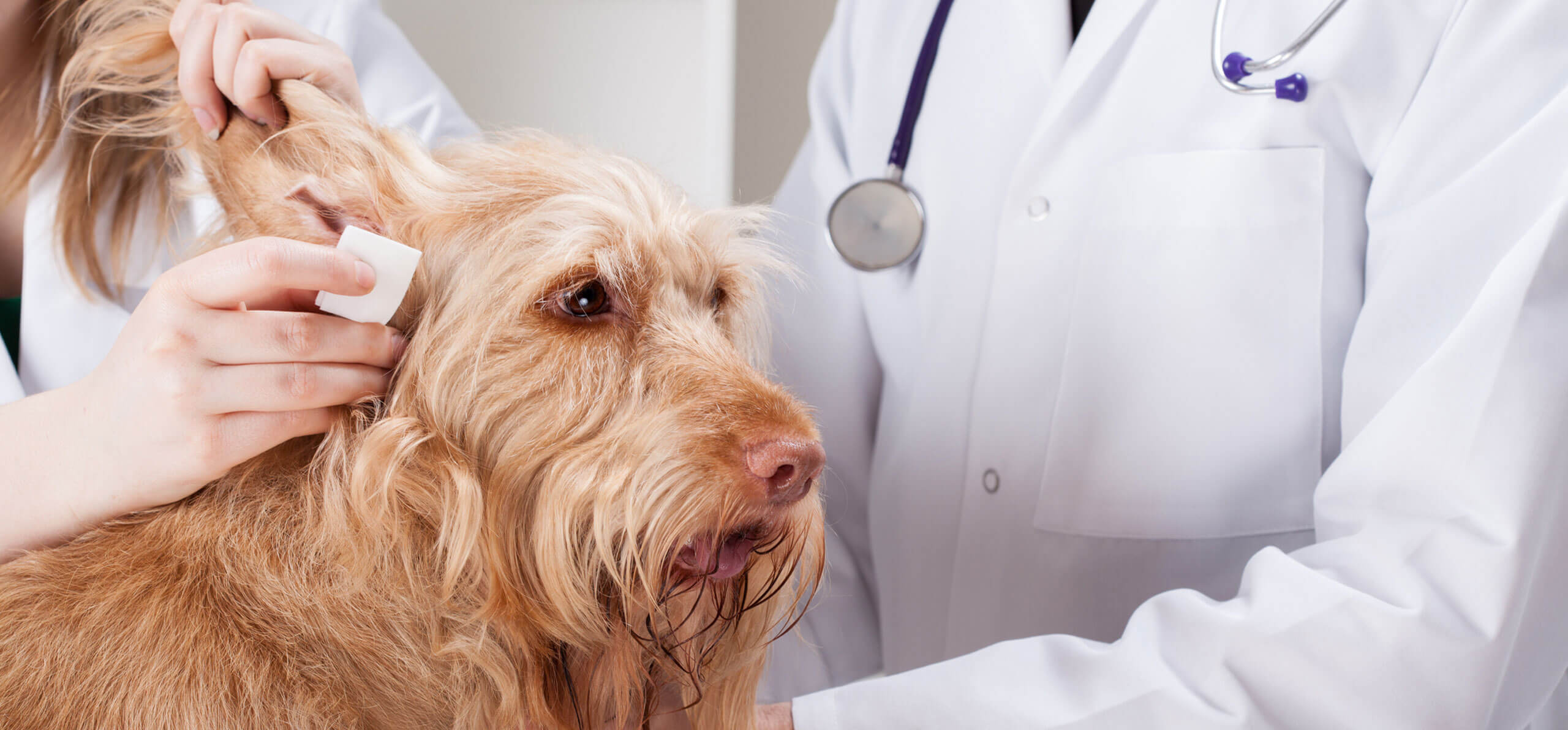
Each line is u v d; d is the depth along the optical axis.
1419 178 1.02
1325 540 0.98
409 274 0.74
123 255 1.18
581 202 0.87
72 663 0.72
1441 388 0.86
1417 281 0.97
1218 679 0.86
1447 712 0.83
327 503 0.78
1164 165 1.24
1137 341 1.26
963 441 1.44
